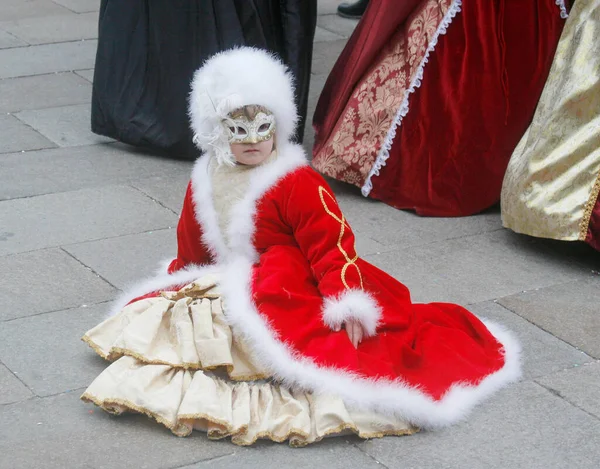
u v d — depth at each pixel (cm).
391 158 567
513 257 515
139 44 630
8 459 339
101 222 546
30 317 438
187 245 403
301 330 362
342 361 357
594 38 490
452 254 518
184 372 361
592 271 502
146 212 562
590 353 421
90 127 694
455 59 548
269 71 368
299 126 651
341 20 999
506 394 386
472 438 358
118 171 622
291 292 367
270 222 377
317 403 351
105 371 360
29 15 984
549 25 543
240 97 361
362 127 576
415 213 568
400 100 561
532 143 513
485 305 462
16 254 502
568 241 533
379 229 547
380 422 354
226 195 381
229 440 351
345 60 617
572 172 495
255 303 366
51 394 379
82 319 438
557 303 466
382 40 570
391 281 403
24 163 627
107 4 638
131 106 640
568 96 494
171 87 626
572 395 388
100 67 646
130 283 475
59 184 598
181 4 611
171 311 374
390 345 377
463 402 368
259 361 358
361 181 579
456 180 563
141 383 353
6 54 853
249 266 380
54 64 832
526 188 509
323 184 376
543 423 369
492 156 560
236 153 374
